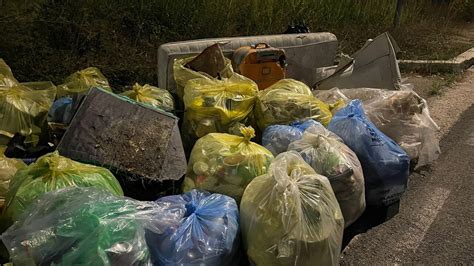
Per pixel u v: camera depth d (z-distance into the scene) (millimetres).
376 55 5355
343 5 9430
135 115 3373
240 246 2795
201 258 2518
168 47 4941
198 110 3891
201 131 3877
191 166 3207
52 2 6191
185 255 2506
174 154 3252
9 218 2639
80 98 3883
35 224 2346
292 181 2734
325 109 4203
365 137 3703
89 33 6055
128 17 6691
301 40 5754
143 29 6715
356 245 3430
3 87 3947
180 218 2635
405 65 8289
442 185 4328
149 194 3139
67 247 2250
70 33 6016
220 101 3914
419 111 4527
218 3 7469
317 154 3338
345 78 5500
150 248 2537
